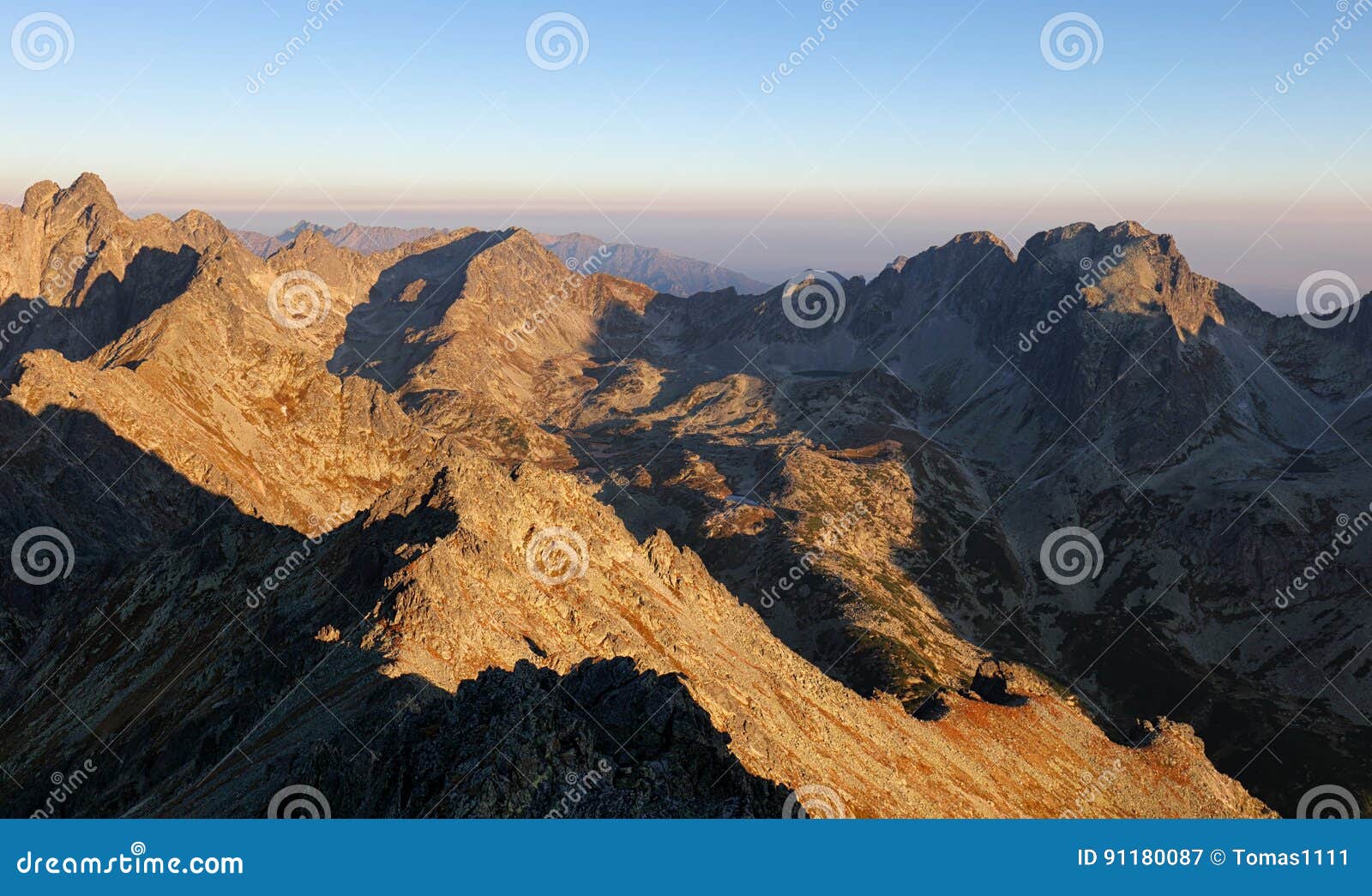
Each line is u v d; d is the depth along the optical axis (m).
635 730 73.56
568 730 68.44
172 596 140.12
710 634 145.38
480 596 113.50
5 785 114.12
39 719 127.62
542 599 121.06
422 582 107.44
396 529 130.50
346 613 111.19
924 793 121.81
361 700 90.88
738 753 91.81
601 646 119.00
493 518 134.38
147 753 101.38
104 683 128.38
